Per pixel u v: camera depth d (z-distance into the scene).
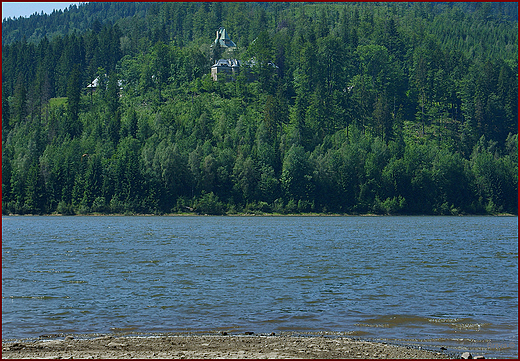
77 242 90.62
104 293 42.94
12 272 54.22
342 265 60.91
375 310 37.22
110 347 27.23
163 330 31.78
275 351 26.42
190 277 51.47
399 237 106.50
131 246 83.38
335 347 27.42
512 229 137.50
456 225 157.62
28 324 32.97
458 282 49.25
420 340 29.70
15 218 191.00
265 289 45.09
